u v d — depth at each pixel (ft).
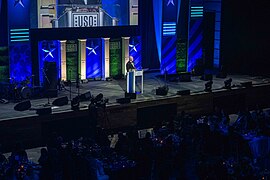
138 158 50.26
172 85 83.25
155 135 57.57
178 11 90.94
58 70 82.23
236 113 81.15
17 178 45.91
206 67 100.37
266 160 55.47
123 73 91.40
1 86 73.77
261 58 99.71
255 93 83.25
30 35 80.12
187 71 94.27
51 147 52.95
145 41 94.17
